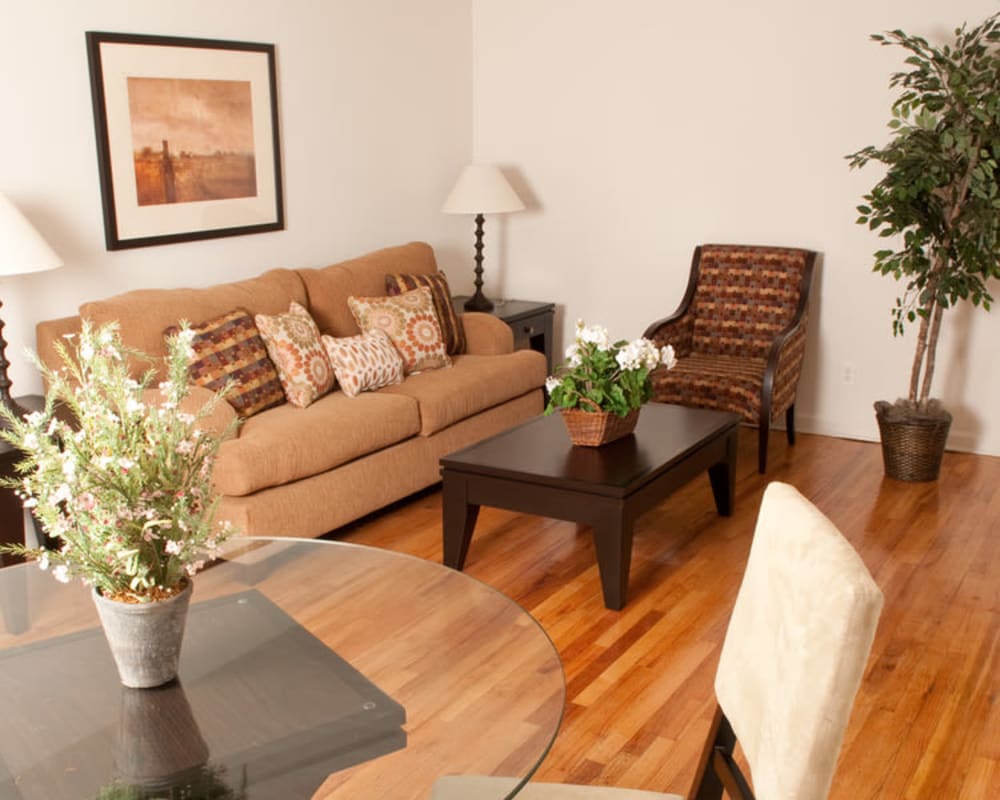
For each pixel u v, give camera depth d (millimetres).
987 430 4684
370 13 4895
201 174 4195
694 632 3039
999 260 3932
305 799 1344
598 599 3262
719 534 3789
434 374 4355
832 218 4820
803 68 4742
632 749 2455
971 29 4375
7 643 1752
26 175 3594
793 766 1276
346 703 1569
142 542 1465
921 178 3848
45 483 1447
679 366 4707
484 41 5566
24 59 3525
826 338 4953
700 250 5039
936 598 3252
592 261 5535
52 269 3482
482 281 5480
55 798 1336
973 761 2416
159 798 1335
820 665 1250
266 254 4566
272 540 2244
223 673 1649
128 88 3855
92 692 1584
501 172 5211
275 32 4434
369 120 4988
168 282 4152
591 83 5305
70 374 3459
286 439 3416
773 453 4754
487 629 1829
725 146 5016
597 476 3143
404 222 5309
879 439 4934
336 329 4379
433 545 3719
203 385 3617
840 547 1313
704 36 4945
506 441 3545
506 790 1376
